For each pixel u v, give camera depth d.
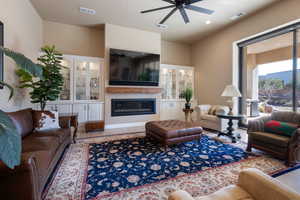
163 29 4.98
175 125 3.11
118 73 4.60
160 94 5.33
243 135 3.82
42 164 1.44
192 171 2.06
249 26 4.10
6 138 0.90
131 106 4.95
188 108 5.11
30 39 3.47
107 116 4.60
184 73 6.01
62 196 1.54
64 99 4.25
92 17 4.21
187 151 2.76
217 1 3.42
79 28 4.77
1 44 2.25
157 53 5.24
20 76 2.86
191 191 1.64
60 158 2.37
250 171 1.06
